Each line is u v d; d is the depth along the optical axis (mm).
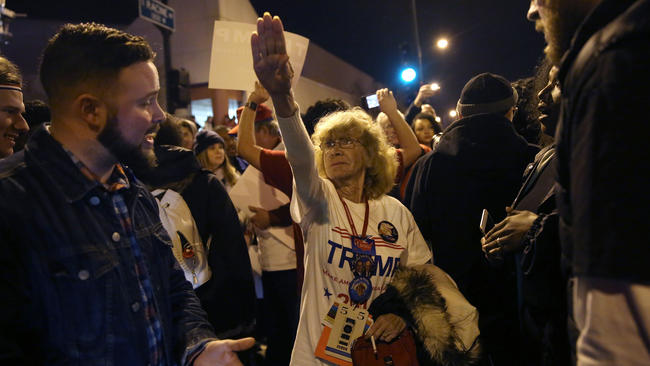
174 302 1393
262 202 3023
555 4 895
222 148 4016
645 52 683
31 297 1018
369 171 2041
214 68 2656
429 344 1688
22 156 1100
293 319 3078
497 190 2141
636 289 672
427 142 5027
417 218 2311
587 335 720
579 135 736
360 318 1751
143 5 5949
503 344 2014
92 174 1182
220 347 1268
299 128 1687
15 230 998
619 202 657
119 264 1143
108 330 1088
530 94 2764
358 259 1820
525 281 1509
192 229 2281
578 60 779
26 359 986
